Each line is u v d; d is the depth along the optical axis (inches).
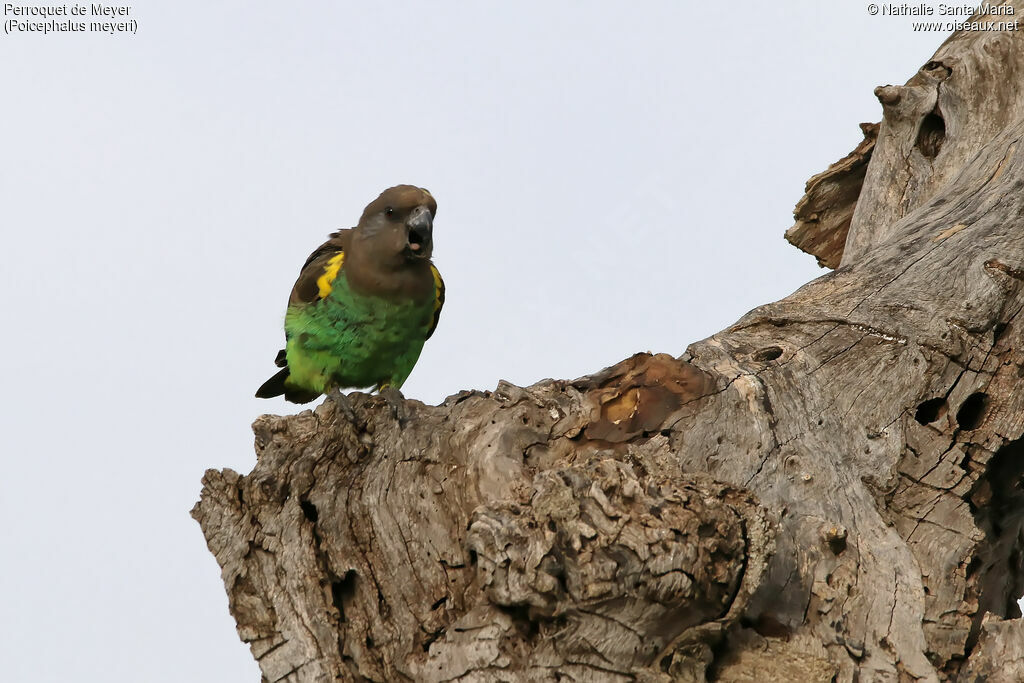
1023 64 550.3
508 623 362.0
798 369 422.6
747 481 399.9
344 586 397.1
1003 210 474.6
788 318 443.2
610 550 339.3
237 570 386.9
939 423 417.1
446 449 418.6
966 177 517.0
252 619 383.6
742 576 353.7
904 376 420.8
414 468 414.9
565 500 348.8
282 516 391.2
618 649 352.5
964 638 392.8
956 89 564.4
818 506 396.8
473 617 368.8
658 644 357.1
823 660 366.9
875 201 573.6
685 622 355.6
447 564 399.5
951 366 423.5
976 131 554.3
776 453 404.2
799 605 378.9
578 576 341.1
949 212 491.5
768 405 411.2
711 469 403.2
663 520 343.6
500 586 354.0
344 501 402.3
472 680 362.3
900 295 443.2
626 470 356.8
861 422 414.0
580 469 358.6
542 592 345.7
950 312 432.1
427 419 425.4
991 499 424.8
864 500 400.2
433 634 385.4
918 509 403.2
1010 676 379.2
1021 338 432.8
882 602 380.5
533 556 346.9
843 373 422.9
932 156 575.2
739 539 352.2
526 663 358.6
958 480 407.8
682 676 356.5
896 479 405.4
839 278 464.8
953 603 393.1
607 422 417.4
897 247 475.5
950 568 395.2
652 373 423.8
